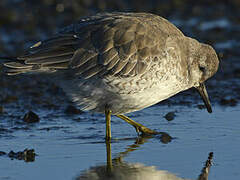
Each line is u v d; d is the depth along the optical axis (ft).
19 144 37.91
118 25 37.93
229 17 81.25
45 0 85.61
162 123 43.42
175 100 51.42
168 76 38.42
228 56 66.59
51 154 35.58
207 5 86.63
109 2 85.30
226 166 32.78
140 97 37.91
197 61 41.81
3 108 48.19
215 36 73.77
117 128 42.47
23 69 37.01
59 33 38.83
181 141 38.42
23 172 31.94
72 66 36.78
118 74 36.65
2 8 83.41
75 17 79.46
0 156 35.09
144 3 85.56
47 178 30.81
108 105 38.50
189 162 33.63
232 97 51.60
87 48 36.99
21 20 79.56
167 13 82.64
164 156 34.96
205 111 47.14
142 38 37.68
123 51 36.96
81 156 35.14
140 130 40.70
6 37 74.08
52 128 42.29
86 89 37.52
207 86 56.39
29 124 43.57
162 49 38.04
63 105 49.98
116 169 32.48
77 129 42.09
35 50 37.60
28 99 52.16
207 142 37.96
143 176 31.27
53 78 38.42
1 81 58.70
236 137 39.11
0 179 30.66
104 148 37.06
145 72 37.17
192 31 75.82
